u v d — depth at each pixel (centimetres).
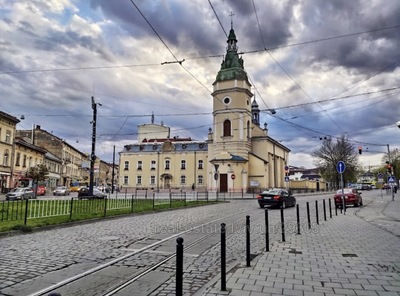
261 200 2312
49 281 573
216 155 5281
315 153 6950
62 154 7019
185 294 521
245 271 634
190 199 3456
